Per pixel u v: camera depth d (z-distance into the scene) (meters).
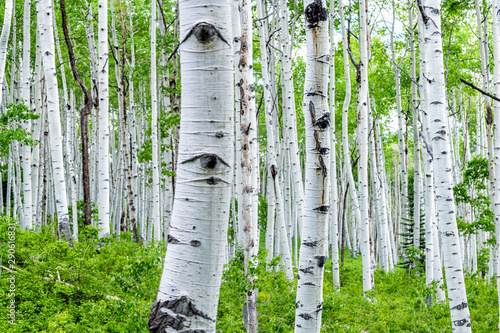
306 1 3.10
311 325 3.08
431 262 10.81
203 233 1.71
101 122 10.14
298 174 10.73
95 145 20.33
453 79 17.53
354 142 26.55
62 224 9.65
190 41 1.74
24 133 8.63
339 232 31.03
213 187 1.72
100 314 5.77
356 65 10.78
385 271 16.27
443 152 4.90
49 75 9.35
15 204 16.09
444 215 4.97
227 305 7.26
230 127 1.76
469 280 15.45
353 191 12.38
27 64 11.26
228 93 1.75
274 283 8.62
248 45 7.16
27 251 8.56
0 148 13.30
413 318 9.18
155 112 12.80
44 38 9.26
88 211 11.28
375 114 18.86
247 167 7.13
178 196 1.77
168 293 1.74
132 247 10.72
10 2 8.86
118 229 21.08
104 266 8.59
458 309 4.89
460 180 19.39
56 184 9.64
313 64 3.08
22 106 8.52
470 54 19.05
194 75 1.74
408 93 20.23
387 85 19.94
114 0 17.83
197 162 1.72
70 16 15.43
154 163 12.88
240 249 7.27
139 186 27.42
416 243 14.80
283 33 11.33
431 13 4.84
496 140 7.36
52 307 6.73
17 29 16.27
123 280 5.20
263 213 20.86
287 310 7.76
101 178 10.18
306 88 3.12
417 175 14.48
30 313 6.53
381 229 16.59
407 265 18.66
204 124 1.73
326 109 3.09
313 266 3.09
